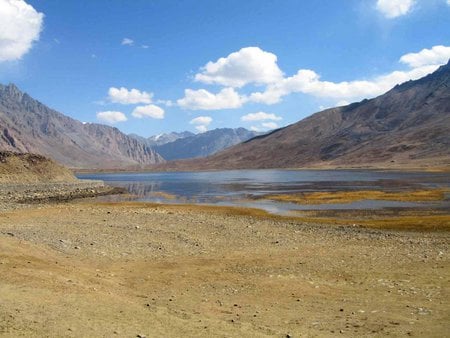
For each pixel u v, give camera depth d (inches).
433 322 665.0
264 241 1486.2
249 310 744.3
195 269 1079.0
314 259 1196.5
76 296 716.0
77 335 536.1
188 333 581.6
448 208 2576.3
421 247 1365.7
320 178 6643.7
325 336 601.9
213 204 3166.8
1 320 561.3
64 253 1170.6
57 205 2903.5
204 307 751.7
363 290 889.5
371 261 1165.7
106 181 7726.4
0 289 701.3
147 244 1370.6
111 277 953.5
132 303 729.6
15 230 1437.0
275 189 4594.0
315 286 920.3
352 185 4825.3
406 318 692.7
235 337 574.9
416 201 2979.8
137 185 6127.0
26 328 542.9
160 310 700.7
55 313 613.3
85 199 3786.9
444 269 1055.0
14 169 4626.0
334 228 1808.6
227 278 991.0
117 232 1537.9
